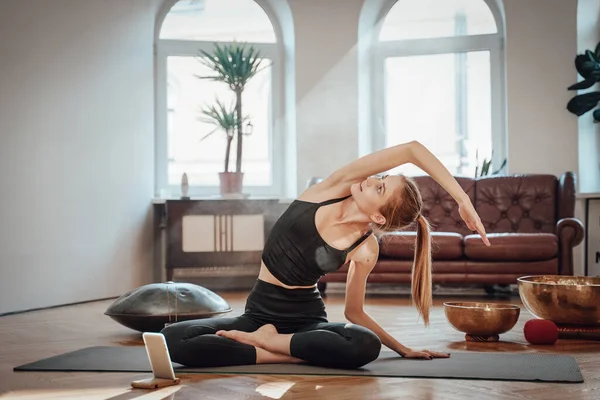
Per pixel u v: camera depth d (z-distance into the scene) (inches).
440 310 188.4
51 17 202.5
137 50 238.1
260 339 106.6
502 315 134.9
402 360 112.2
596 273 239.9
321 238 105.1
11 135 189.3
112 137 225.9
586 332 139.5
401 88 267.6
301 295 109.6
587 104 239.5
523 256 208.4
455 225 236.5
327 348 103.0
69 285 208.5
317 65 254.8
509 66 247.9
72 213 209.9
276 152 268.1
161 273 251.8
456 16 262.5
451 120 265.1
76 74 211.5
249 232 242.1
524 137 247.3
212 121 252.7
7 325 164.9
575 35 243.9
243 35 266.8
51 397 89.8
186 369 104.3
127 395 89.9
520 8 246.7
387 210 102.2
